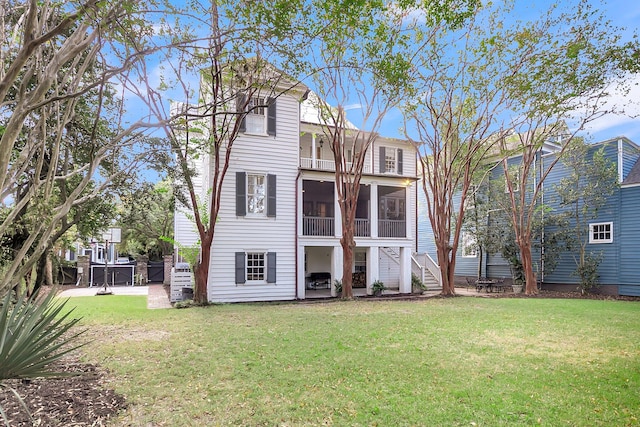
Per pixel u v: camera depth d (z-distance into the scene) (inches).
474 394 174.2
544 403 164.7
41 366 125.2
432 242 979.9
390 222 694.5
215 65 439.5
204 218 525.0
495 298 603.8
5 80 135.6
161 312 423.2
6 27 226.5
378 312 427.5
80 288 796.0
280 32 212.8
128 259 1323.8
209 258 510.0
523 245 698.2
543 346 266.1
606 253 673.0
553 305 499.2
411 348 257.0
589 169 658.8
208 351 247.0
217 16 269.7
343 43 381.7
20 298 147.9
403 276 678.5
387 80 370.0
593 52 474.6
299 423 145.5
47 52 242.4
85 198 256.8
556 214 722.8
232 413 153.9
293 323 350.3
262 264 586.6
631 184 642.2
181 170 495.5
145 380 191.3
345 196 602.2
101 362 222.7
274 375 199.8
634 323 358.0
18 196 325.7
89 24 181.2
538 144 645.9
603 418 150.6
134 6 185.0
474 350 253.3
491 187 780.6
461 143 642.2
